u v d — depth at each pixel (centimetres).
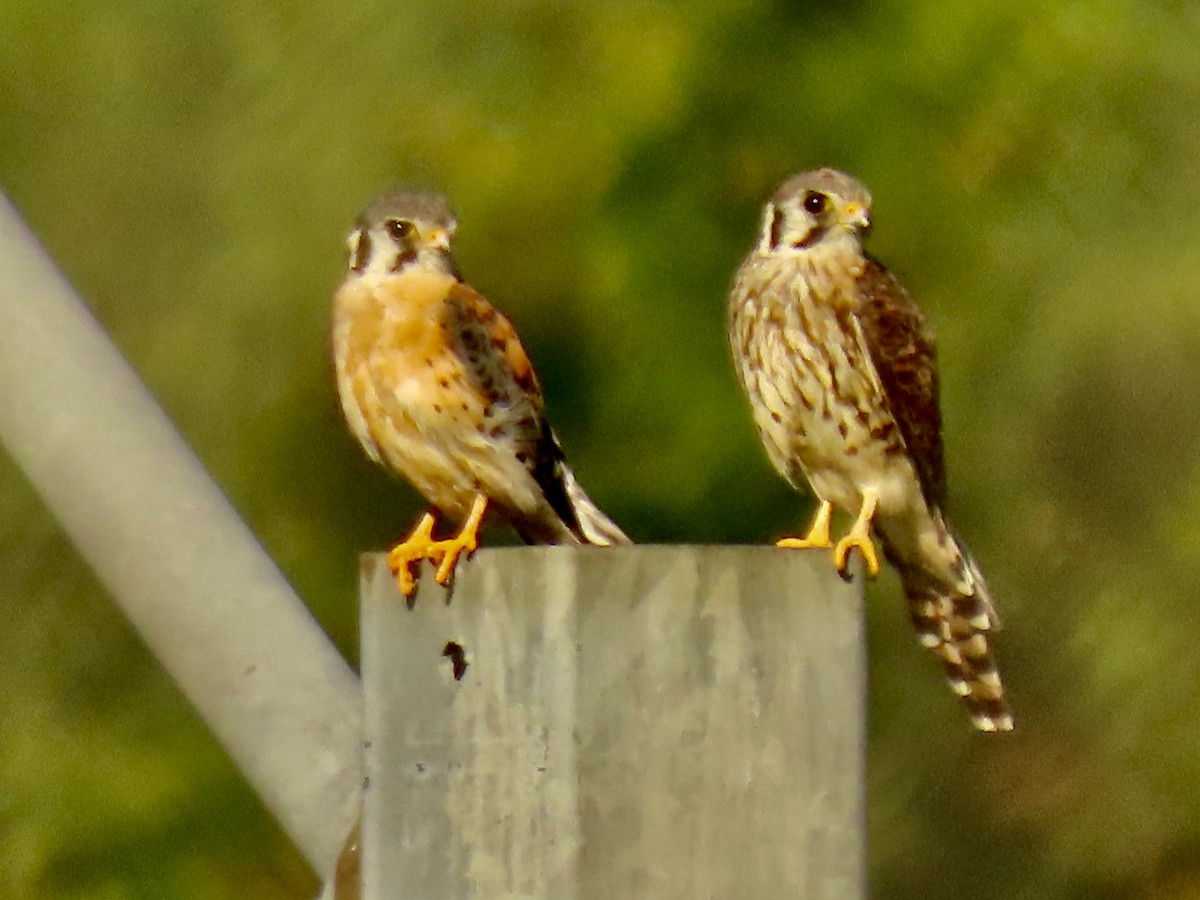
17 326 479
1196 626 1265
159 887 1181
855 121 1167
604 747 424
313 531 1184
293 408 1176
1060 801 1295
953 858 1293
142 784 1195
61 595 1233
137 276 1215
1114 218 1211
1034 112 1194
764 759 429
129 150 1231
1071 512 1251
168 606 473
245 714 472
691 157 1150
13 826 1191
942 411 1187
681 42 1160
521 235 1141
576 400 1135
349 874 463
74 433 476
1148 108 1221
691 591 427
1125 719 1282
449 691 435
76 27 1266
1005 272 1195
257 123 1200
